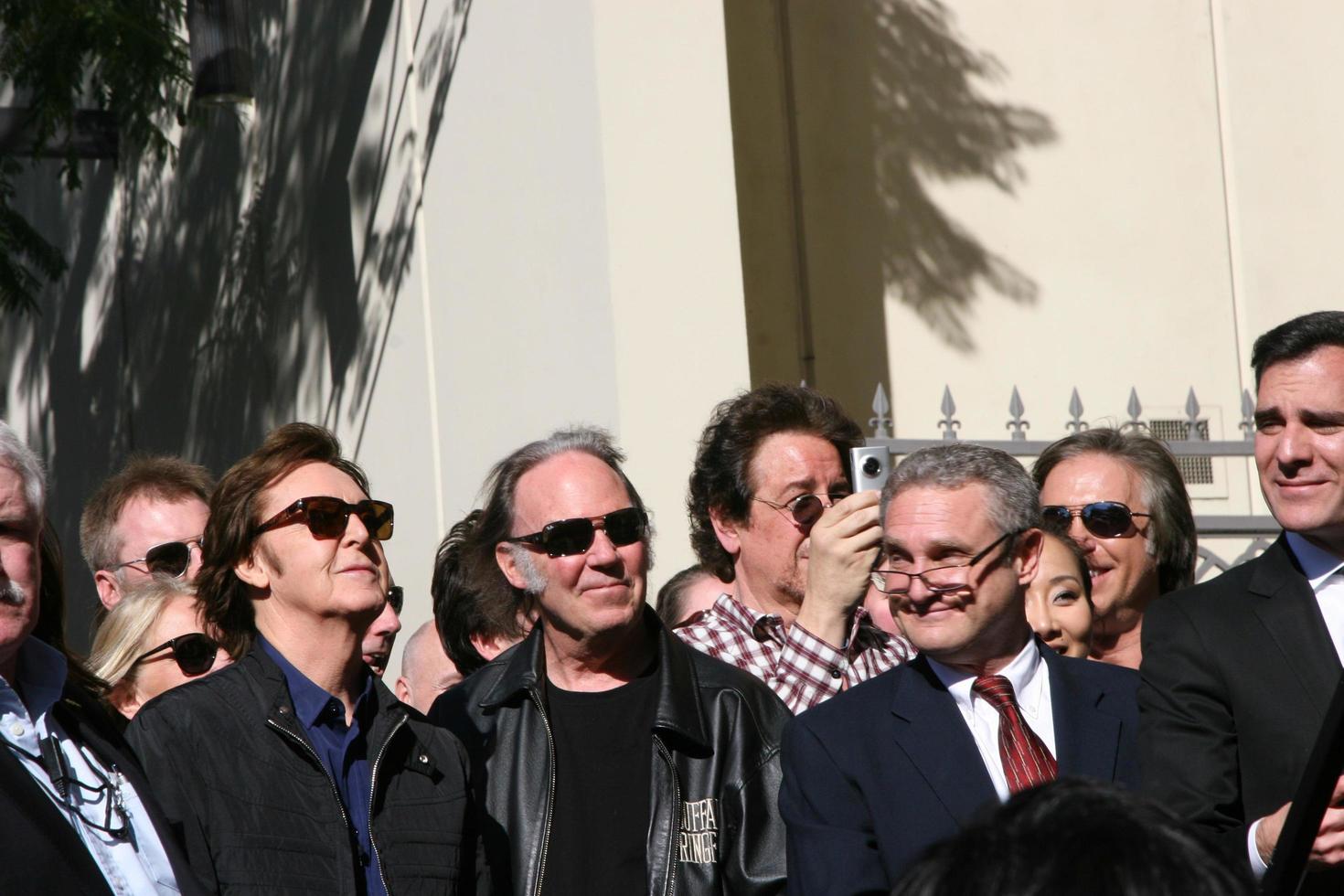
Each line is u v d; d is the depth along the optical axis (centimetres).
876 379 1139
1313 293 1195
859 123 1148
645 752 445
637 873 429
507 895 432
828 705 430
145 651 513
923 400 1145
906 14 1162
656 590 891
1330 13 1210
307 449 431
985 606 410
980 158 1167
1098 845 163
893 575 419
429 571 1133
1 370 2167
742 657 504
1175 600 422
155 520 683
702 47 930
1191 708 403
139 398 1741
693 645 495
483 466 1059
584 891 428
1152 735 405
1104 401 1170
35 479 360
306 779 396
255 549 420
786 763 426
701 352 913
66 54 1242
